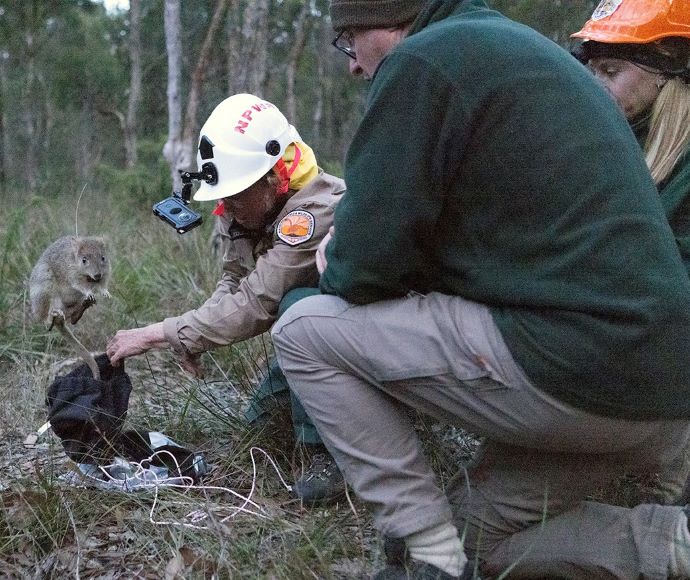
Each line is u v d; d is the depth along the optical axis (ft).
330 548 7.97
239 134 9.32
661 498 8.73
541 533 7.23
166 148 25.55
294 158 9.68
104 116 90.33
